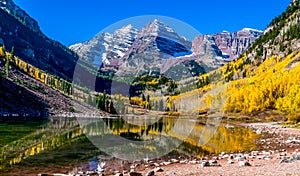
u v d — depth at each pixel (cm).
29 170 1658
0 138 3322
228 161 1848
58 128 4962
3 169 1686
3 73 15200
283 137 4147
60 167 1741
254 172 1459
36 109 12631
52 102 14288
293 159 1878
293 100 8356
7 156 2125
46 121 7694
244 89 13038
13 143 2870
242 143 3244
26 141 3030
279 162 1805
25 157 2073
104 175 1495
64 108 14088
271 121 9406
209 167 1661
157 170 1541
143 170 1563
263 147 2919
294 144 3186
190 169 1596
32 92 14488
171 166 1708
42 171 1628
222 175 1399
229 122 9281
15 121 7100
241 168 1603
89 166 1739
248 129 6028
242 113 11456
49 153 2233
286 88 11700
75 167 1738
